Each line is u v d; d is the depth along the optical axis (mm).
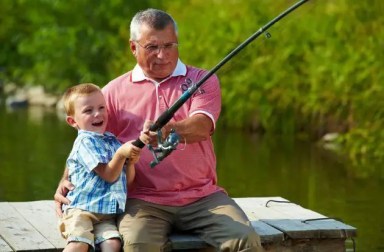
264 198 10383
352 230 9008
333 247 9055
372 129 18906
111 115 8789
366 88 19703
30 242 8617
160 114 8562
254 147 18922
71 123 8711
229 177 15297
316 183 14891
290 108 21047
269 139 20281
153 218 8438
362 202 13438
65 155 17344
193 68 8789
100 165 8305
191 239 8484
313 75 20562
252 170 16000
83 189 8391
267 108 21266
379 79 19516
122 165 8234
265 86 21484
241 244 8188
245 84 21750
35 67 29172
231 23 23703
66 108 8680
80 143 8430
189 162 8570
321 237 8945
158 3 28734
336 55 20562
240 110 21781
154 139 8062
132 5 28781
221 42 23469
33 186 14383
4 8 32438
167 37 8516
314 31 21984
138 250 8172
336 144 19297
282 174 15664
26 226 9148
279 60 21750
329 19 21797
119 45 28203
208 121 8461
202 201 8570
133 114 8688
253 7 23719
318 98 20219
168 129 8227
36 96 28172
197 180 8625
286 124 21062
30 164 16328
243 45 8109
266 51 22156
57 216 9062
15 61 31844
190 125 8344
